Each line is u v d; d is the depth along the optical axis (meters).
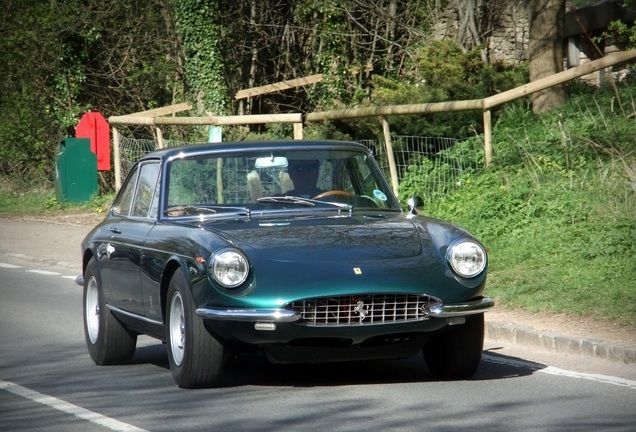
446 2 61.19
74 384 17.36
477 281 15.95
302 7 64.88
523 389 16.00
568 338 19.22
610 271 24.53
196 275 15.57
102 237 19.58
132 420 14.38
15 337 22.64
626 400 15.12
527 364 18.22
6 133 62.88
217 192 17.98
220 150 18.41
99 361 19.33
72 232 45.50
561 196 29.97
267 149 18.47
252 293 15.19
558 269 25.36
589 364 18.14
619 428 13.27
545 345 19.69
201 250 15.72
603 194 29.50
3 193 62.19
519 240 28.34
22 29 63.88
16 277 34.16
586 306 21.70
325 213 17.80
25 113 62.97
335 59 63.00
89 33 65.06
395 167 36.22
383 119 36.25
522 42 60.72
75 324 24.41
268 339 15.22
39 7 64.62
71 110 64.88
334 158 18.62
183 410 14.90
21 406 15.64
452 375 16.89
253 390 16.19
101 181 57.50
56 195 55.22
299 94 71.38
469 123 37.12
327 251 15.81
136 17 69.00
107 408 15.26
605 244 26.31
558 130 34.91
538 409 14.51
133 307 18.03
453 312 15.54
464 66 43.59
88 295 20.16
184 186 18.06
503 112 38.53
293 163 18.41
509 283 24.59
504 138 36.12
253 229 16.58
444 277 15.74
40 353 20.67
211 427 13.77
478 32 59.69
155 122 47.94
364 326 15.23
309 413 14.47
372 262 15.63
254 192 18.00
